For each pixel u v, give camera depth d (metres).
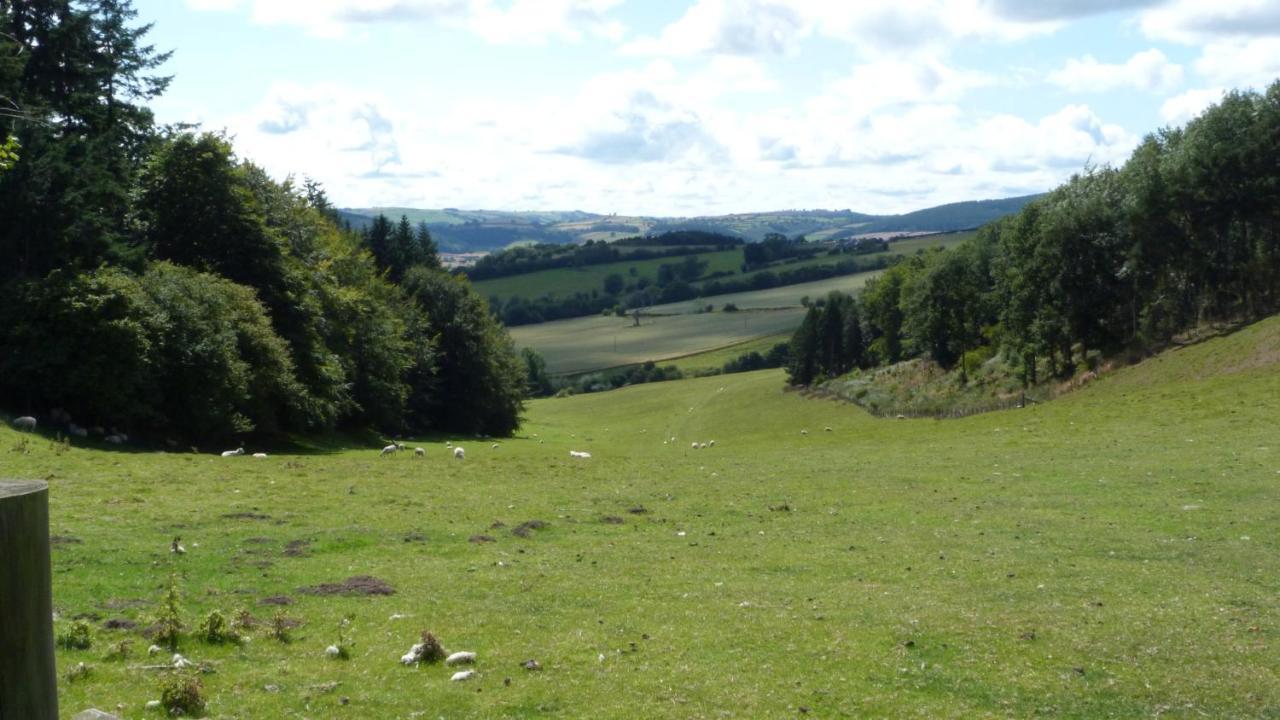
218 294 53.16
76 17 58.09
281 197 79.25
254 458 42.31
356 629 16.97
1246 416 50.00
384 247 127.56
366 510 29.89
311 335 65.75
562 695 13.68
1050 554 24.45
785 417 116.94
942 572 22.58
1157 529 27.23
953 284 115.75
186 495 30.31
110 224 53.28
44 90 58.69
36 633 5.12
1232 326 72.88
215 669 14.45
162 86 69.69
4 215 48.16
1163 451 42.72
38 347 43.75
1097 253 82.38
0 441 36.69
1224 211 76.06
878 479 40.12
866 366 152.25
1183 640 16.08
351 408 74.50
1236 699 13.45
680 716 12.91
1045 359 91.31
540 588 20.67
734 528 29.58
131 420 45.88
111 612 17.02
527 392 117.44
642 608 19.05
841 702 13.48
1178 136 90.06
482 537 26.48
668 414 139.75
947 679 14.41
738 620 18.00
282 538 24.69
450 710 13.05
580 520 30.27
